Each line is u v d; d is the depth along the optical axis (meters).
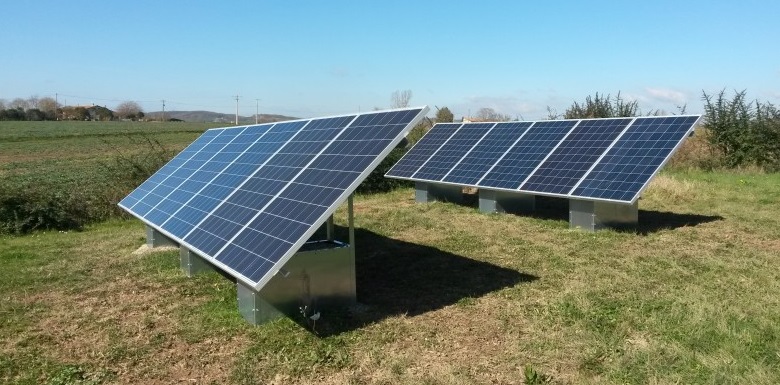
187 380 5.32
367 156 6.31
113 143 45.75
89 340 6.38
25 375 5.48
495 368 5.32
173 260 9.82
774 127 23.05
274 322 6.59
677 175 21.41
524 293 7.54
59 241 12.13
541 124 15.24
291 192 6.80
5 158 33.81
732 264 8.72
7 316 7.22
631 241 10.46
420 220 13.17
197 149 12.79
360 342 6.03
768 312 6.50
